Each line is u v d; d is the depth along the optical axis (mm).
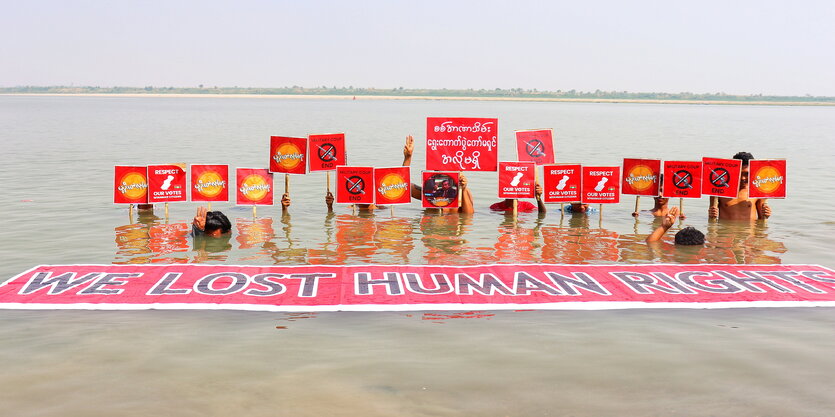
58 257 9484
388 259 9570
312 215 13430
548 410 4965
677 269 9039
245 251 10008
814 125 68750
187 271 8727
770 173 12945
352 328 6707
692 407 5043
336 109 125188
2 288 7902
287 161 13547
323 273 8703
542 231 11922
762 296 7844
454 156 13078
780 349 6207
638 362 5875
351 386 5340
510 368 5719
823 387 5402
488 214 13734
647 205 15266
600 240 11125
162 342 6266
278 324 6805
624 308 7410
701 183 13125
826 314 7242
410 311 7250
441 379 5484
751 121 80875
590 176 12836
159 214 13266
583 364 5824
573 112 127875
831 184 18938
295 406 4992
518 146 13484
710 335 6574
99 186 17000
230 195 16203
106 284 8102
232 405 5004
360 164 22828
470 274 8719
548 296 7801
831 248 10562
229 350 6082
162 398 5113
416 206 14742
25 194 15578
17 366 5684
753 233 11859
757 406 5066
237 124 55250
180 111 97062
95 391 5230
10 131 41406
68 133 40188
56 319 6879
